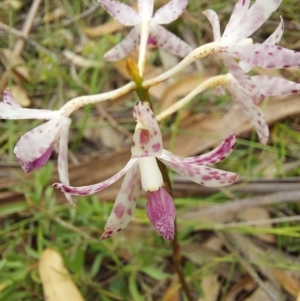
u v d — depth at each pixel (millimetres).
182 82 130
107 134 133
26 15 160
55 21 157
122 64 139
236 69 64
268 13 62
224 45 63
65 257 100
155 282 109
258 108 73
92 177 118
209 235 114
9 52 145
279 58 60
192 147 122
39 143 65
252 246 111
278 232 108
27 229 116
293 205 116
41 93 141
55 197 117
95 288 106
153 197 61
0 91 139
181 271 91
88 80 144
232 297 106
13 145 130
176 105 74
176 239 83
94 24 156
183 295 105
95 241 108
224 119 124
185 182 116
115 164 118
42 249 109
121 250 110
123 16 77
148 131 53
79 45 151
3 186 119
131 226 113
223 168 123
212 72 140
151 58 142
